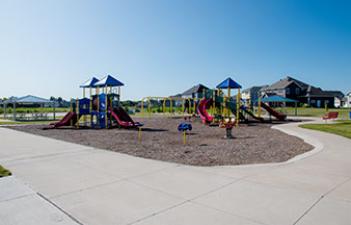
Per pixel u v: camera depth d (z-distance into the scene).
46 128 18.16
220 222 3.53
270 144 10.75
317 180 5.35
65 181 5.41
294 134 13.87
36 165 6.83
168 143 11.12
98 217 3.74
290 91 66.62
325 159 7.32
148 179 5.52
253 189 4.82
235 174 5.83
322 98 68.19
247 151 9.10
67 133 15.17
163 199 4.39
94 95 19.66
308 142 11.20
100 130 17.14
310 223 3.47
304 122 22.55
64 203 4.25
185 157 8.04
